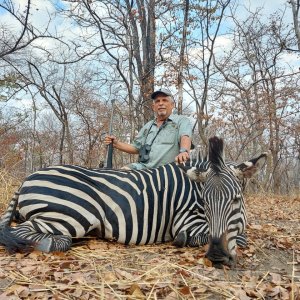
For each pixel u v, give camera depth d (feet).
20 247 11.73
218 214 10.79
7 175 24.38
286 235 15.87
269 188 49.98
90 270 10.56
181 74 42.93
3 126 57.41
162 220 13.37
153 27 47.50
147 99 43.86
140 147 17.22
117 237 13.03
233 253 11.10
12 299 8.38
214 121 51.47
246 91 49.03
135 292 8.97
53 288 9.14
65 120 52.39
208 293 9.24
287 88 55.36
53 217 12.38
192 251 12.54
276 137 52.31
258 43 56.70
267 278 10.66
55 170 13.05
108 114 57.47
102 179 13.30
